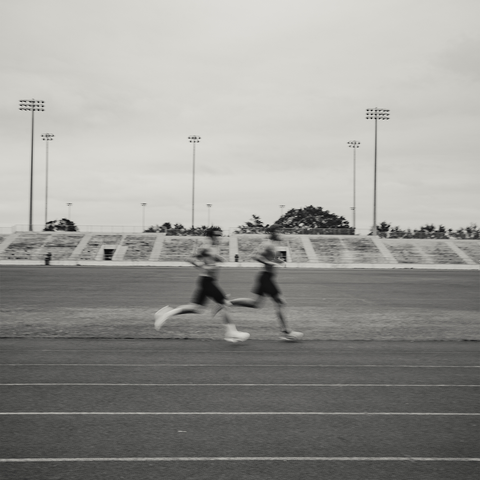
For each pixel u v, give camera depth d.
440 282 32.31
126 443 4.92
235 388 6.94
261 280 10.63
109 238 67.94
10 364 8.41
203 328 12.37
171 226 100.56
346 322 13.62
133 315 14.62
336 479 4.21
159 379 7.42
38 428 5.32
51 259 60.50
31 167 63.72
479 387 7.11
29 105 65.56
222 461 4.53
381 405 6.21
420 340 11.05
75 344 10.31
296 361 8.77
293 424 5.49
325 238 70.12
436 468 4.43
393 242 69.12
